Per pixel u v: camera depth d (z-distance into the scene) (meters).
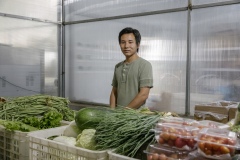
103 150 1.11
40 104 2.35
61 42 4.41
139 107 2.21
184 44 3.16
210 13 2.96
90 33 4.07
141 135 1.13
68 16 4.33
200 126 1.06
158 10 3.33
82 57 4.20
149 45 3.44
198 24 3.04
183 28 3.15
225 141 0.89
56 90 4.40
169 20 3.26
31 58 4.03
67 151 1.15
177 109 3.25
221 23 2.89
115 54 3.80
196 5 3.03
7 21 3.71
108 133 1.18
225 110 1.65
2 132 1.55
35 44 4.07
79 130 1.42
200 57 3.05
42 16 4.13
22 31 3.90
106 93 3.94
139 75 2.28
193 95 3.12
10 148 1.51
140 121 1.18
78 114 1.39
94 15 4.01
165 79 3.33
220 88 2.92
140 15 3.49
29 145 1.33
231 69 2.84
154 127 1.12
